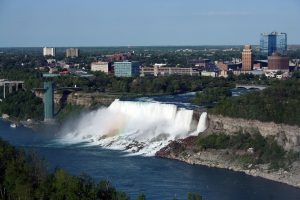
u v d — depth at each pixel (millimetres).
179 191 174500
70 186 130125
